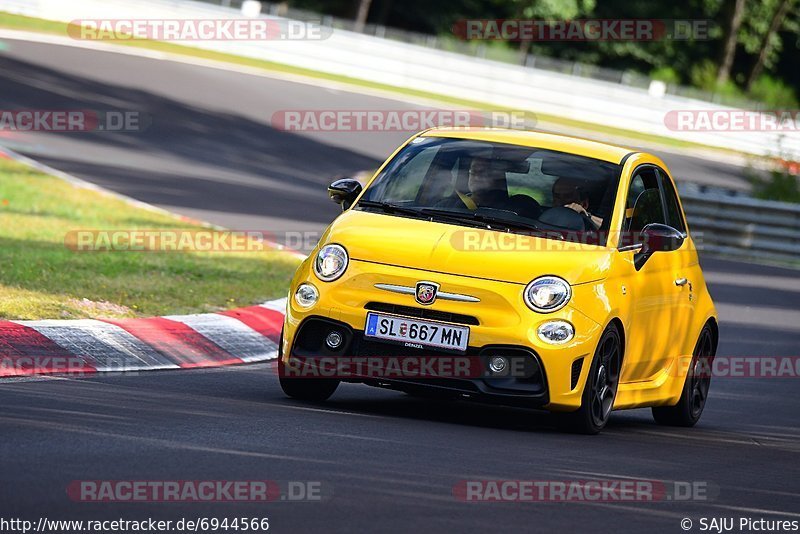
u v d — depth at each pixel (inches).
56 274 1539.1
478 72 5723.4
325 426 954.7
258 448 839.1
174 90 4360.2
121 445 807.1
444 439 953.5
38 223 2004.2
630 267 1108.5
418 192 1131.3
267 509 679.7
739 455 1073.5
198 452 808.3
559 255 1052.5
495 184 1127.6
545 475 854.5
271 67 5374.0
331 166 3629.4
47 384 1032.2
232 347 1346.0
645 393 1170.6
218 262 1851.6
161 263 1756.9
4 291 1370.6
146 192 2669.8
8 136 3189.0
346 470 795.4
